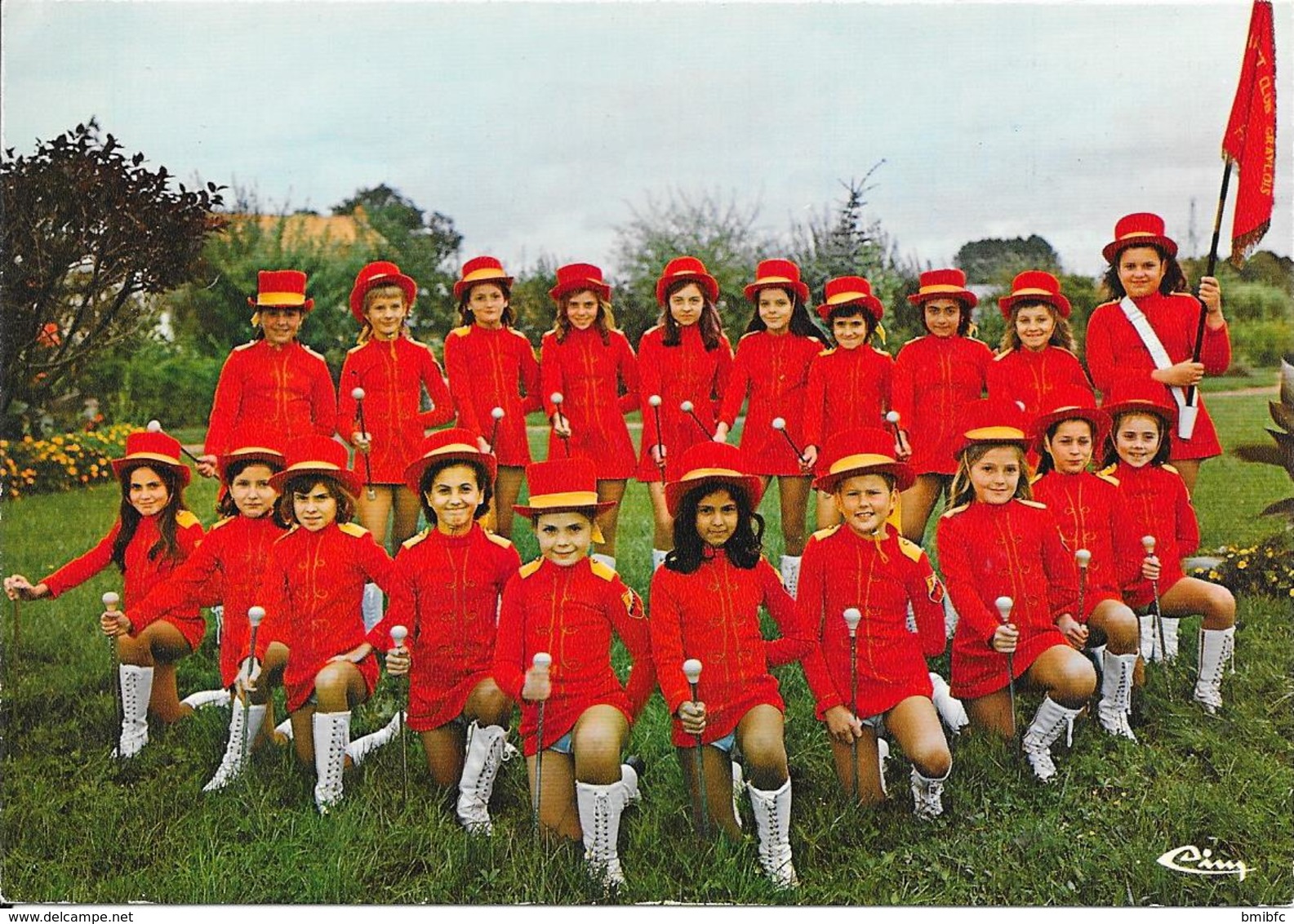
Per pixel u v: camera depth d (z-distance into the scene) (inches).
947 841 160.2
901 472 167.0
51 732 188.1
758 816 155.1
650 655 162.7
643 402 222.1
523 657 161.8
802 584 171.0
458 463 171.0
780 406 217.5
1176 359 207.6
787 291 215.8
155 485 191.9
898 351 219.3
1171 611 193.9
